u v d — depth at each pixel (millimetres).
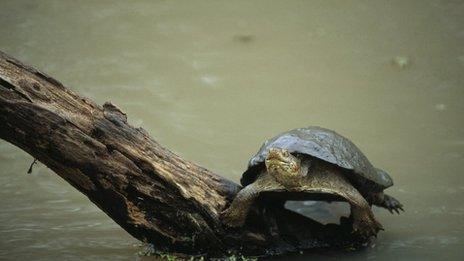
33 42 15148
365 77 13562
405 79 13391
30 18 16266
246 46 14977
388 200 8195
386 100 12664
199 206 6953
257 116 12367
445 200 9000
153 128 11930
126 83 13594
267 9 16547
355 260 7242
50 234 8180
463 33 14922
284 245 7418
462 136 11148
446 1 16406
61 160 6555
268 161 6918
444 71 13562
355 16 15992
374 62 14102
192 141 11461
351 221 7762
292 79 13648
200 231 6992
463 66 13680
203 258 7242
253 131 11820
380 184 7613
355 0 16734
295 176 6965
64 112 6539
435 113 12055
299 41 15086
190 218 6930
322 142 7434
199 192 7023
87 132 6605
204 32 15656
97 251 7625
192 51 14875
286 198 7812
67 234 8195
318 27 15625
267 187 7070
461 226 8141
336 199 8016
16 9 16688
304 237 7539
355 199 7188
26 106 6312
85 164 6566
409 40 14836
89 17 16391
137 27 15914
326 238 7617
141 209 6895
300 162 7141
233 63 14352
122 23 16094
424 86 13094
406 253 7387
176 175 6906
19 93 6344
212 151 11109
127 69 14172
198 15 16406
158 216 6961
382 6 16375
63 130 6461
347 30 15414
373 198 7965
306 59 14359
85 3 17109
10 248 7672
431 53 14266
